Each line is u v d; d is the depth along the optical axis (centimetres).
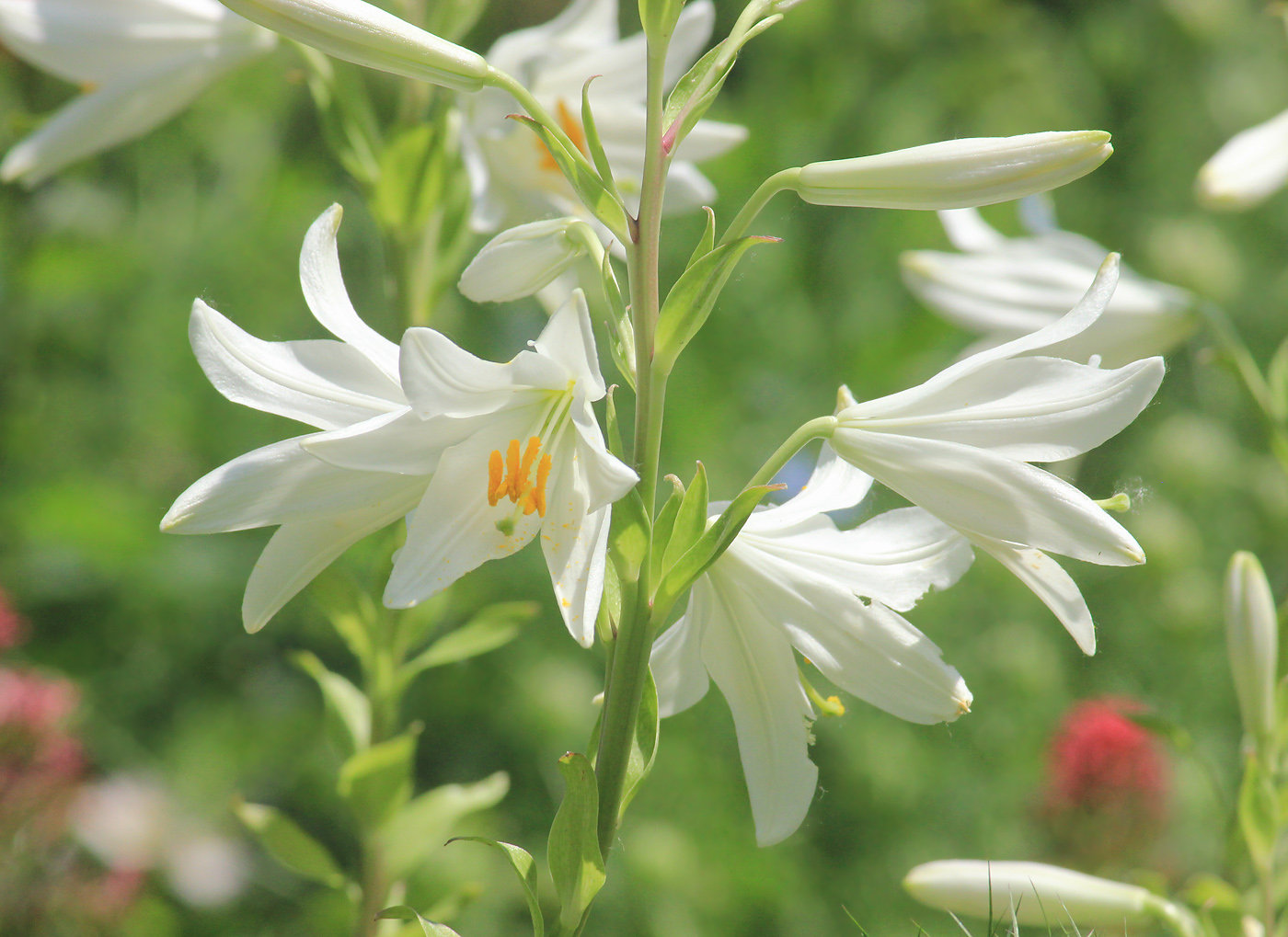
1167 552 172
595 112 108
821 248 207
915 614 172
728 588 89
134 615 179
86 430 193
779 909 154
